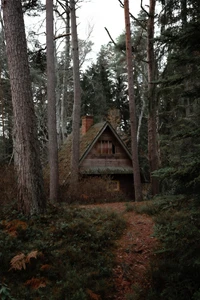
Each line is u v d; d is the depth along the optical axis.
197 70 6.04
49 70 14.08
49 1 14.06
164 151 18.67
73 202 13.95
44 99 30.41
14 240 6.75
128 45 14.98
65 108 31.67
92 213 9.96
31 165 8.64
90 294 5.77
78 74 16.88
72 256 6.86
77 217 9.20
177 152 13.59
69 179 16.84
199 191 5.68
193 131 5.60
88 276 6.34
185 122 14.05
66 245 7.29
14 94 8.74
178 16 12.06
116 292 6.39
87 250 7.34
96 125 21.95
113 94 39.25
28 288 5.61
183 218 6.42
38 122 30.48
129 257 7.73
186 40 5.62
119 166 20.72
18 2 8.84
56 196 13.70
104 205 13.16
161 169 5.76
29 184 8.56
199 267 5.90
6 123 27.72
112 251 7.91
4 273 5.78
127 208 11.41
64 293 5.66
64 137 29.33
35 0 15.08
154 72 15.37
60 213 9.05
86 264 6.84
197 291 5.34
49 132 14.07
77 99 16.78
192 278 6.09
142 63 27.78
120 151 20.97
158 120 20.77
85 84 37.62
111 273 6.88
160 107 17.73
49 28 14.05
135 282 6.77
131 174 21.12
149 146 16.02
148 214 10.73
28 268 6.05
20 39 8.80
